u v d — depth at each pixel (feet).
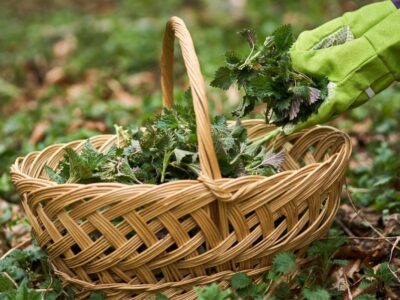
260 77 5.66
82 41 17.30
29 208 5.46
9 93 14.33
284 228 5.31
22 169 5.79
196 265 5.16
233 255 5.17
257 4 18.20
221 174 5.54
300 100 5.62
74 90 13.61
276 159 5.79
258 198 5.09
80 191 5.02
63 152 6.31
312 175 5.25
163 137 5.63
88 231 5.13
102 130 10.21
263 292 5.24
